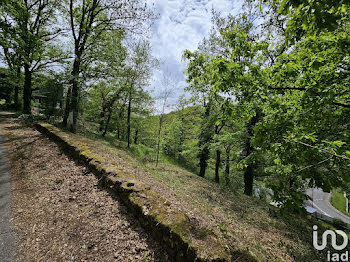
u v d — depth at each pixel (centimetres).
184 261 234
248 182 1023
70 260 259
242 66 281
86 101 1194
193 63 377
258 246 403
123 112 1786
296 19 155
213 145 1015
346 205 2267
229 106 309
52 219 340
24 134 886
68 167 547
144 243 285
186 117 1739
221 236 349
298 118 282
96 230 314
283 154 220
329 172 204
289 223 643
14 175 503
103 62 1216
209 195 751
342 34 231
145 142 2464
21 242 284
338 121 267
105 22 1159
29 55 1065
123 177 435
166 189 612
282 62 279
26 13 992
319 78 248
